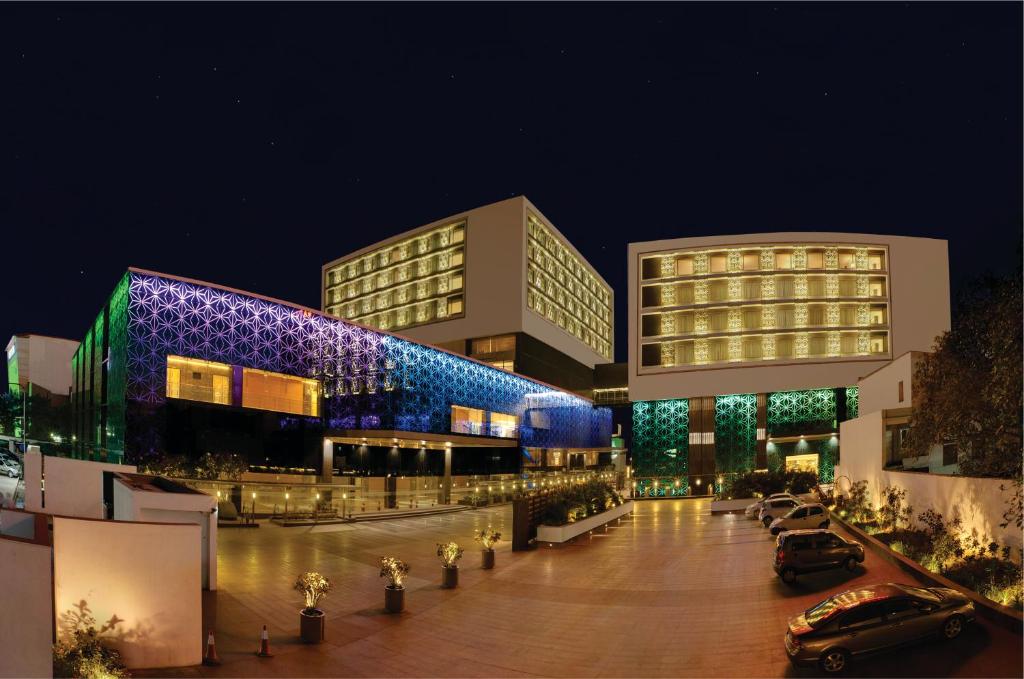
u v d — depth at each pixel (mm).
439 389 57031
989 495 17672
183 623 13227
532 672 13203
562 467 77938
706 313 66875
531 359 78875
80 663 11453
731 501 43062
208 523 19375
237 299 42000
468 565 24703
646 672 12969
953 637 12414
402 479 51281
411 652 14523
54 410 61938
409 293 86625
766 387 64562
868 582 18281
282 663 13570
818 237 66000
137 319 37469
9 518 14961
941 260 66125
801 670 12289
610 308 118938
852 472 32875
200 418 40375
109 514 23781
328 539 29328
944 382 19141
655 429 67250
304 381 46281
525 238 78625
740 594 18688
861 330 64938
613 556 26281
